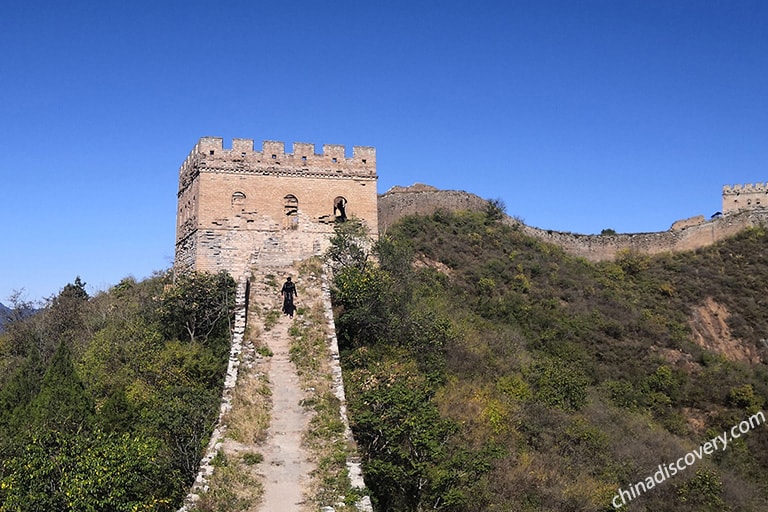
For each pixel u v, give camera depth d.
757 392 49.59
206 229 42.56
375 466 23.12
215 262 42.38
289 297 32.03
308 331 30.05
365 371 28.88
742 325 61.06
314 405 24.78
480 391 34.38
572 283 61.78
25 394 32.66
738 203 87.12
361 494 19.97
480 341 41.19
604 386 47.22
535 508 28.22
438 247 60.88
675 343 55.62
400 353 33.09
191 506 18.89
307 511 19.03
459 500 24.09
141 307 43.00
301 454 21.98
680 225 80.00
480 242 64.25
